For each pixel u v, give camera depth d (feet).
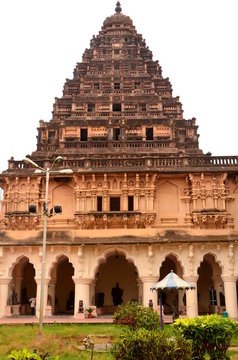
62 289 128.36
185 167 123.13
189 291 101.86
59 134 146.61
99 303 125.29
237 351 55.16
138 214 117.08
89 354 52.75
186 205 122.01
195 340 41.09
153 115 152.87
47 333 71.26
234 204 121.19
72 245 105.40
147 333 35.78
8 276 106.42
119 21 203.92
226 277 102.27
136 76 168.66
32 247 107.55
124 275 127.95
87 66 181.37
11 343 59.41
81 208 120.06
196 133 155.33
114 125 146.51
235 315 99.50
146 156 129.90
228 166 123.95
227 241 103.45
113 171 120.57
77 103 157.38
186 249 105.29
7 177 124.26
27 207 122.31
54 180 125.80
